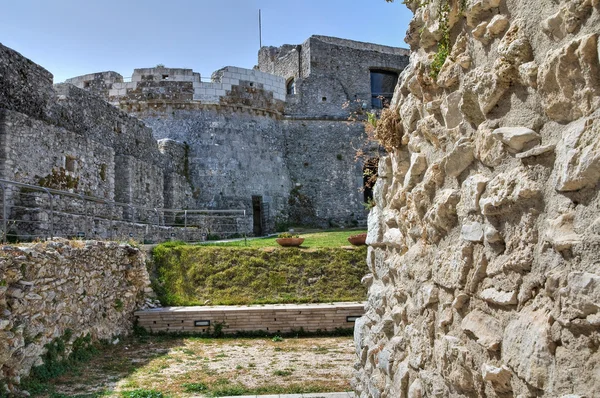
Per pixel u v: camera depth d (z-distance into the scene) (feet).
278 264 53.31
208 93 101.35
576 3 7.93
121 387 28.19
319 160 111.86
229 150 101.45
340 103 115.85
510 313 9.69
